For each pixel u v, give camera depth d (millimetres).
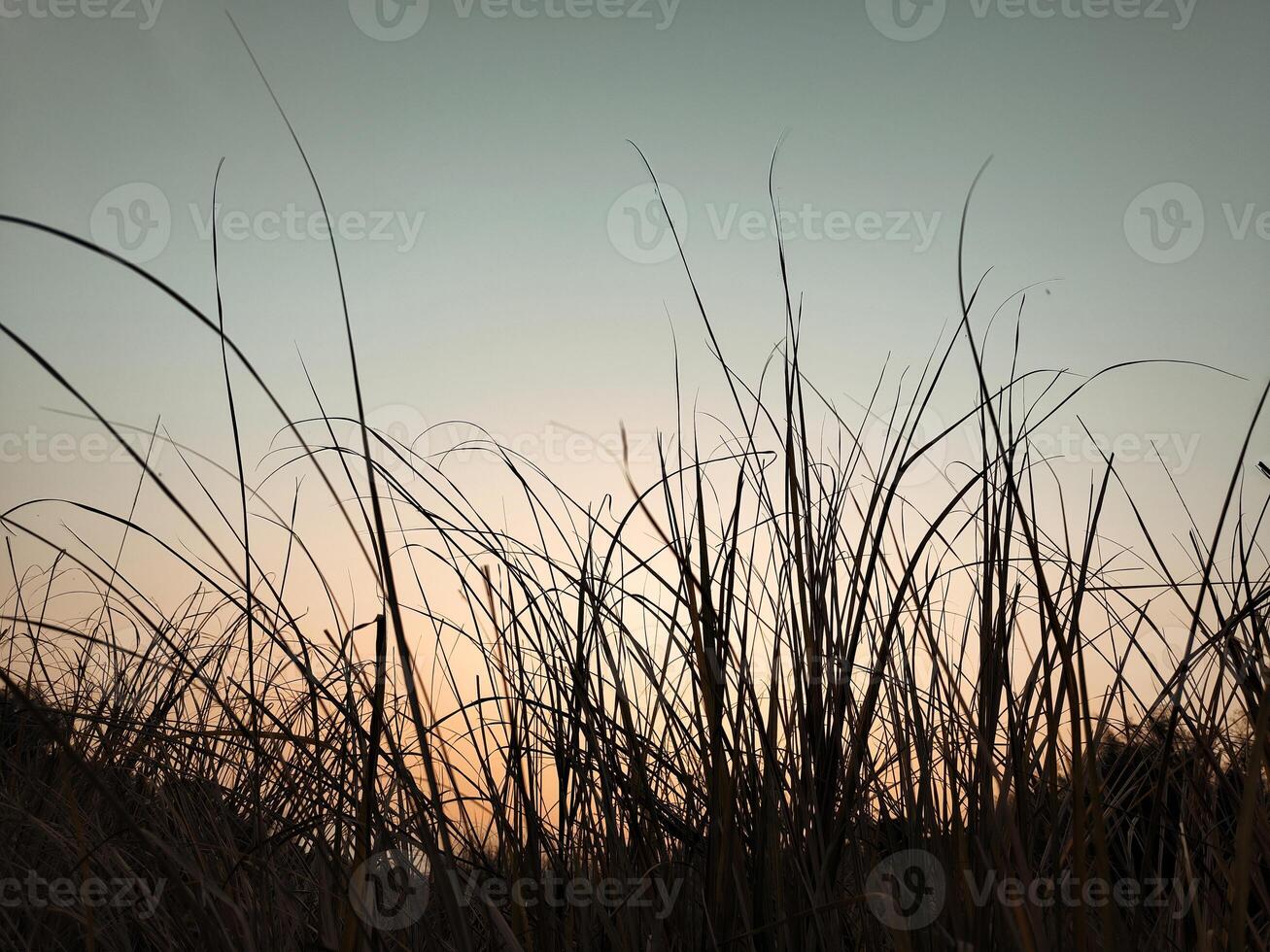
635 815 1097
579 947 1009
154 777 1282
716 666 982
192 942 993
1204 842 1015
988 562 951
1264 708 689
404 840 1021
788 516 1096
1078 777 702
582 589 1084
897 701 1052
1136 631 1139
